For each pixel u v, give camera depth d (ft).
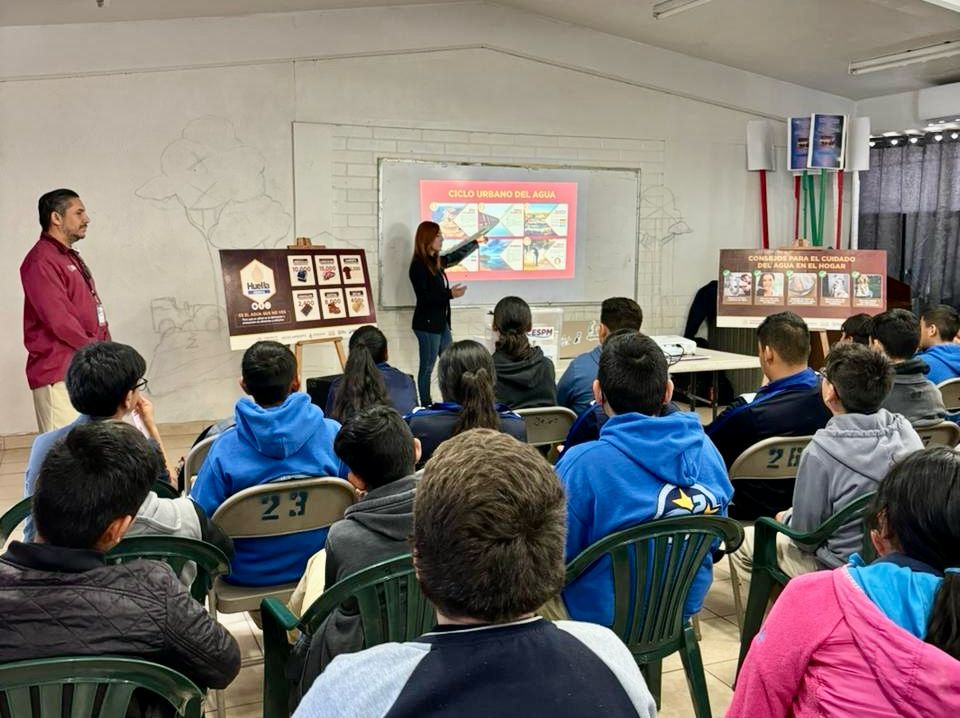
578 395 10.87
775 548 6.81
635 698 2.54
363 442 5.16
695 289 23.70
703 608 9.29
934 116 22.22
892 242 24.16
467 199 20.89
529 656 2.45
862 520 6.14
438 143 20.45
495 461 2.67
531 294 21.89
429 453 7.70
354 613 4.87
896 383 8.56
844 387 6.49
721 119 23.34
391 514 4.99
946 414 8.80
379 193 20.02
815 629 3.37
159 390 18.60
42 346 12.09
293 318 17.33
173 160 18.19
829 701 3.26
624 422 5.68
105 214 17.80
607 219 22.43
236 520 6.57
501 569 2.48
